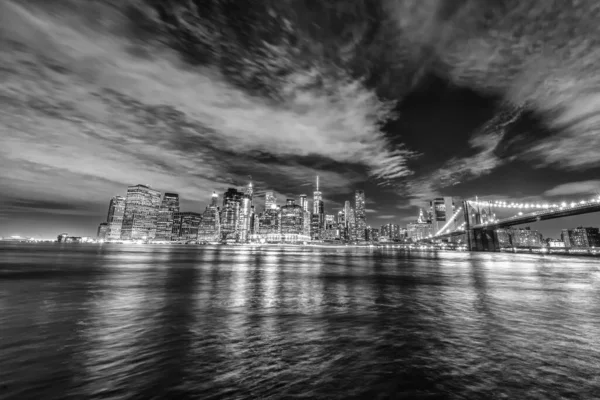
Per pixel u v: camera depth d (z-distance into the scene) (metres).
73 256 74.69
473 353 9.55
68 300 18.19
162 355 9.34
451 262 70.00
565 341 10.76
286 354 9.43
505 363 8.77
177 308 16.08
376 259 84.44
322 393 7.07
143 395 7.01
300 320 13.60
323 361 8.90
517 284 27.64
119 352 9.59
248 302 17.91
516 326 12.66
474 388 7.32
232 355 9.34
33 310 15.42
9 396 6.95
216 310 15.63
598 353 9.59
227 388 7.30
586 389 7.29
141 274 34.25
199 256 91.31
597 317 14.41
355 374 8.03
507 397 6.91
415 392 7.11
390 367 8.47
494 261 76.25
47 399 6.87
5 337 11.02
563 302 18.47
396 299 19.22
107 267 43.62
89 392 7.15
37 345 10.21
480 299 19.39
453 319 13.85
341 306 16.81
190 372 8.16
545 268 51.12
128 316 14.23
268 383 7.54
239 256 98.38
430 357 9.20
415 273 39.12
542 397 6.93
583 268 51.44
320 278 31.94
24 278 29.45
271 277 32.62
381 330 12.01
